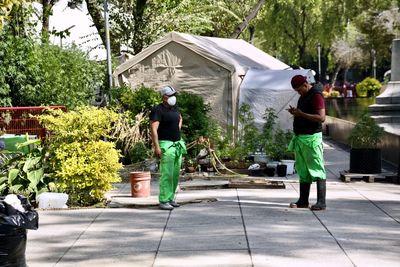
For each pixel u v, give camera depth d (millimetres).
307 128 10148
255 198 11383
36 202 10930
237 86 17578
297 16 52344
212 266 7238
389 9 44312
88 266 7434
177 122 10562
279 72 18016
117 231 9070
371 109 23797
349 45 63688
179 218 9836
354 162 13453
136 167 14180
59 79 17766
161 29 22672
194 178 13500
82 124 10977
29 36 18047
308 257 7512
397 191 12023
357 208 10391
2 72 16812
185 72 18000
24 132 14414
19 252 6840
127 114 14961
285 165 13945
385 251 7746
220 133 16453
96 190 10969
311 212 10102
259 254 7656
